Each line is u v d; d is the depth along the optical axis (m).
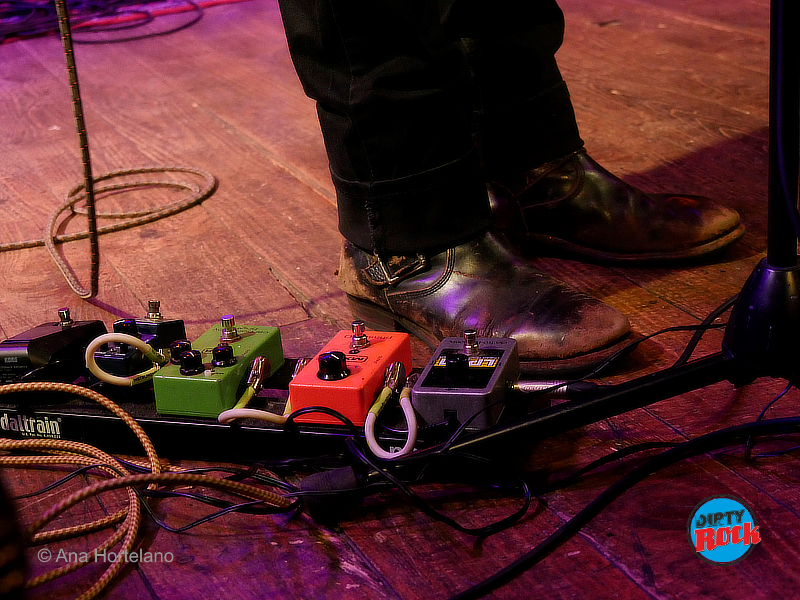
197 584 0.81
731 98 2.21
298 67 1.13
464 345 0.99
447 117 1.12
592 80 2.46
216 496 0.94
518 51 1.34
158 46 3.35
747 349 0.85
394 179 1.15
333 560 0.83
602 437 0.99
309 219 1.75
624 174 1.81
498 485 0.90
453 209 1.17
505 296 1.16
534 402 1.03
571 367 1.10
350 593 0.79
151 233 1.75
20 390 0.97
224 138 2.30
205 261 1.60
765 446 0.94
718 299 1.30
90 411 1.02
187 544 0.87
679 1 3.21
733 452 0.93
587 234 1.43
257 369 0.99
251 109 2.52
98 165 2.18
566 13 3.21
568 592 0.76
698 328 1.10
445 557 0.82
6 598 0.42
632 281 1.38
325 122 1.17
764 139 1.93
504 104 1.37
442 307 1.18
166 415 0.99
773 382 1.07
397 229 1.18
